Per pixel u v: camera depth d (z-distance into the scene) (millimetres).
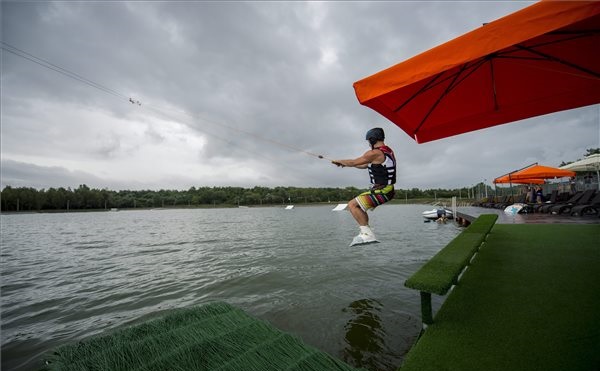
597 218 11414
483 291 3834
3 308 6484
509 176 18328
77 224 42844
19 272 10156
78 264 11453
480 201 36312
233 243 16656
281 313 5578
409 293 6500
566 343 2455
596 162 13477
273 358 2783
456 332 2812
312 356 2809
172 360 2760
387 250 12367
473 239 5449
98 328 5410
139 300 6867
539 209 15516
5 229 32906
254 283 7875
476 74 3316
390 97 3379
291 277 8344
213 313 3805
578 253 5621
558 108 3750
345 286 7215
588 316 2910
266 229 26000
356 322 5035
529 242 6918
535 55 2926
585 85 3441
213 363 2721
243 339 3150
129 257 12836
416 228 21719
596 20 2264
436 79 3215
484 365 2252
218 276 8820
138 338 3184
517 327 2803
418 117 4098
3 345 4785
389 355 3955
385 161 3355
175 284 8102
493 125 4145
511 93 3682
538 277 4250
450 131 4359
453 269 3506
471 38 2072
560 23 1767
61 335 5145
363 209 3404
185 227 31984
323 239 17406
